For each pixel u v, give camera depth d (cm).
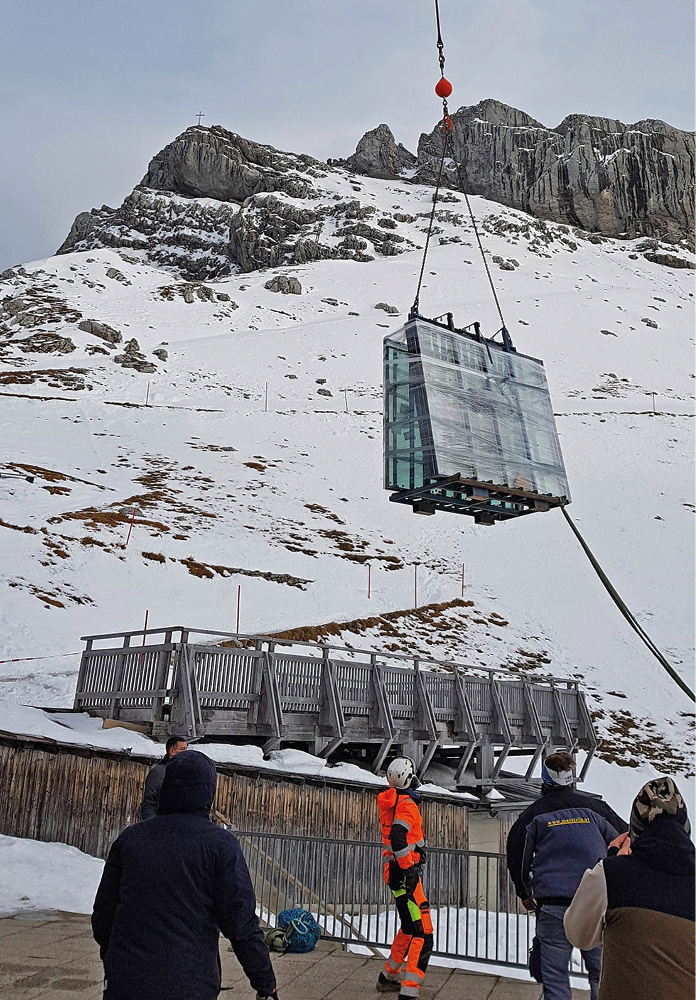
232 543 3694
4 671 2033
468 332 1012
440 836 1373
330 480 5125
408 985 553
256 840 1009
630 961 286
